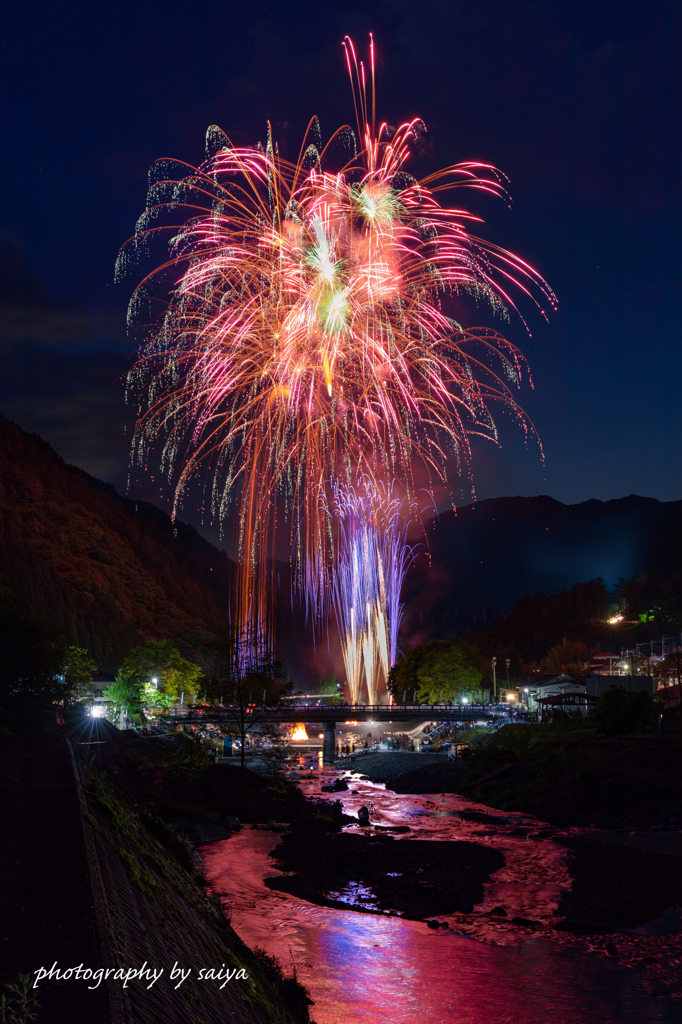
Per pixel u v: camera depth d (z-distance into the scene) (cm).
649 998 2202
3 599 7481
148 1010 907
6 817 1869
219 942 1800
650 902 3341
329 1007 2025
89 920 1087
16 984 852
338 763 10525
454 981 2317
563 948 2684
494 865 4044
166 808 4606
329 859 3944
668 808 5506
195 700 13275
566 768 6569
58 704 9962
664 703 9600
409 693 14525
